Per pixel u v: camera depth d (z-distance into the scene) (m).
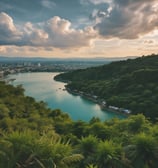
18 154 9.62
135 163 25.58
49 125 55.25
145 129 42.59
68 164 11.91
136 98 120.62
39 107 88.62
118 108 118.31
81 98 158.50
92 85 173.75
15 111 69.25
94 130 45.78
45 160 9.85
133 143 27.62
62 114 82.88
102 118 106.50
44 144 10.08
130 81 148.88
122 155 25.39
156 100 111.50
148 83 141.88
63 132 55.16
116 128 46.34
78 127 54.62
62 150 10.41
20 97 92.88
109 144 24.80
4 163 9.39
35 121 59.88
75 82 196.88
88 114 114.75
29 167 9.61
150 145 25.73
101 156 23.98
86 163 24.03
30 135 10.25
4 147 9.73
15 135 9.99
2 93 90.31
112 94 144.75
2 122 47.25
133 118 46.19
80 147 25.77
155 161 25.66
